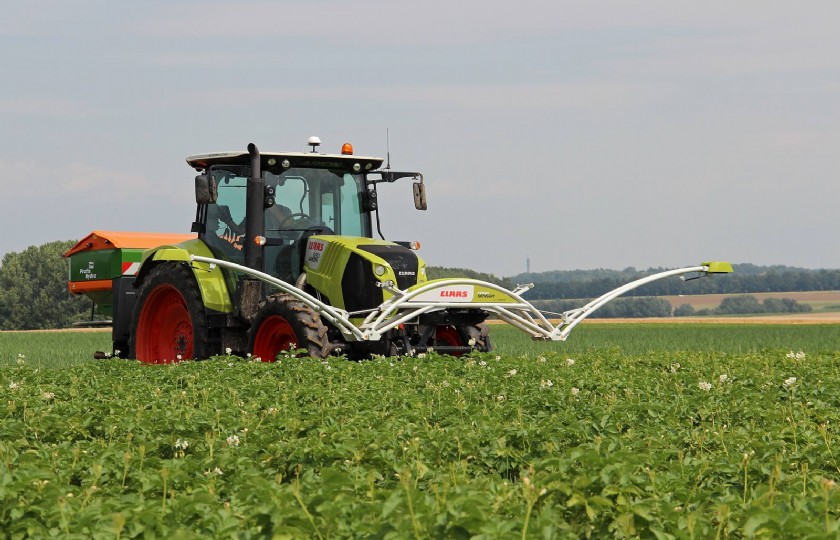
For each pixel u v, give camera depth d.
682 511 8.95
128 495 9.52
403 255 24.89
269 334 24.67
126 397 17.94
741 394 18.00
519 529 7.88
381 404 16.78
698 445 13.45
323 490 9.20
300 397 17.64
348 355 24.84
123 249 32.25
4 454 11.99
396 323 23.38
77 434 14.73
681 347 43.28
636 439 13.07
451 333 27.00
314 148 26.53
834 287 192.12
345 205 26.67
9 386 19.88
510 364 22.70
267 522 8.40
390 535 7.51
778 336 53.22
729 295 168.00
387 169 27.09
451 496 8.34
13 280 139.62
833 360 25.89
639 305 154.88
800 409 17.05
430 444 12.70
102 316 34.66
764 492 10.05
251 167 24.89
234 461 11.45
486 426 13.71
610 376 21.33
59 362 37.31
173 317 28.61
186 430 13.93
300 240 25.89
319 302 23.22
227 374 20.91
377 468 11.58
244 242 25.22
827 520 7.93
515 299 25.42
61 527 8.53
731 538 8.63
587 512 8.89
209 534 8.40
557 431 13.23
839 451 12.45
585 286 154.38
